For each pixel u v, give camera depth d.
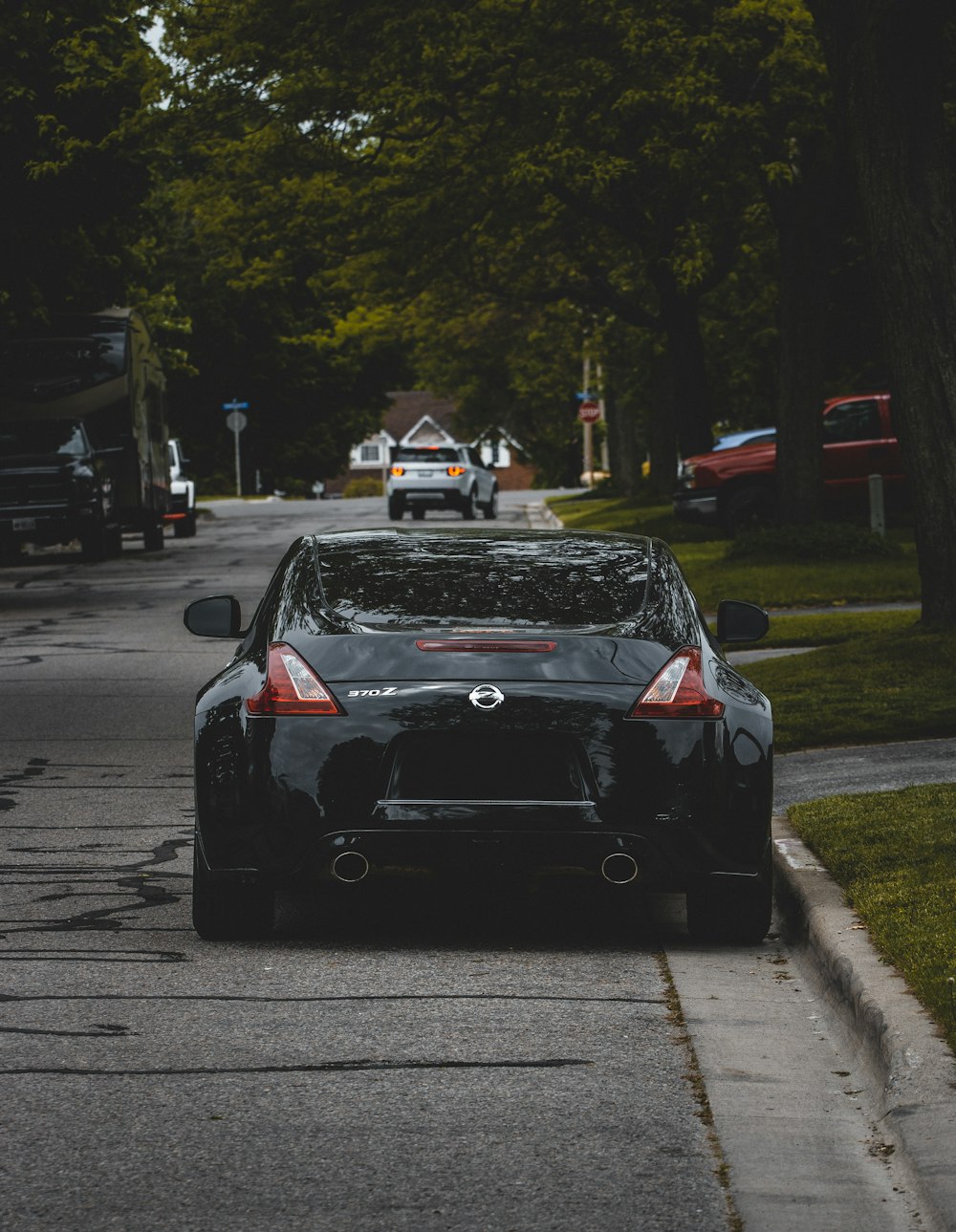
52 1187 9.67
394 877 14.64
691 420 70.38
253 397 160.62
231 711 15.00
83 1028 12.80
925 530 29.52
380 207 58.66
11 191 59.22
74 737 27.72
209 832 14.91
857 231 65.75
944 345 28.61
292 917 16.73
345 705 14.66
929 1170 9.52
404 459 93.88
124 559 68.25
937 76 28.33
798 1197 9.50
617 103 47.41
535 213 61.44
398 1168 9.97
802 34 45.78
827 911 15.15
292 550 16.98
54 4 55.84
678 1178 9.80
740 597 44.91
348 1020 13.08
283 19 47.19
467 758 14.59
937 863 16.47
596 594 15.67
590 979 14.40
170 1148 10.30
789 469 53.44
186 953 15.12
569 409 153.75
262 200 60.59
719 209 56.22
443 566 16.14
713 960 15.12
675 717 14.66
